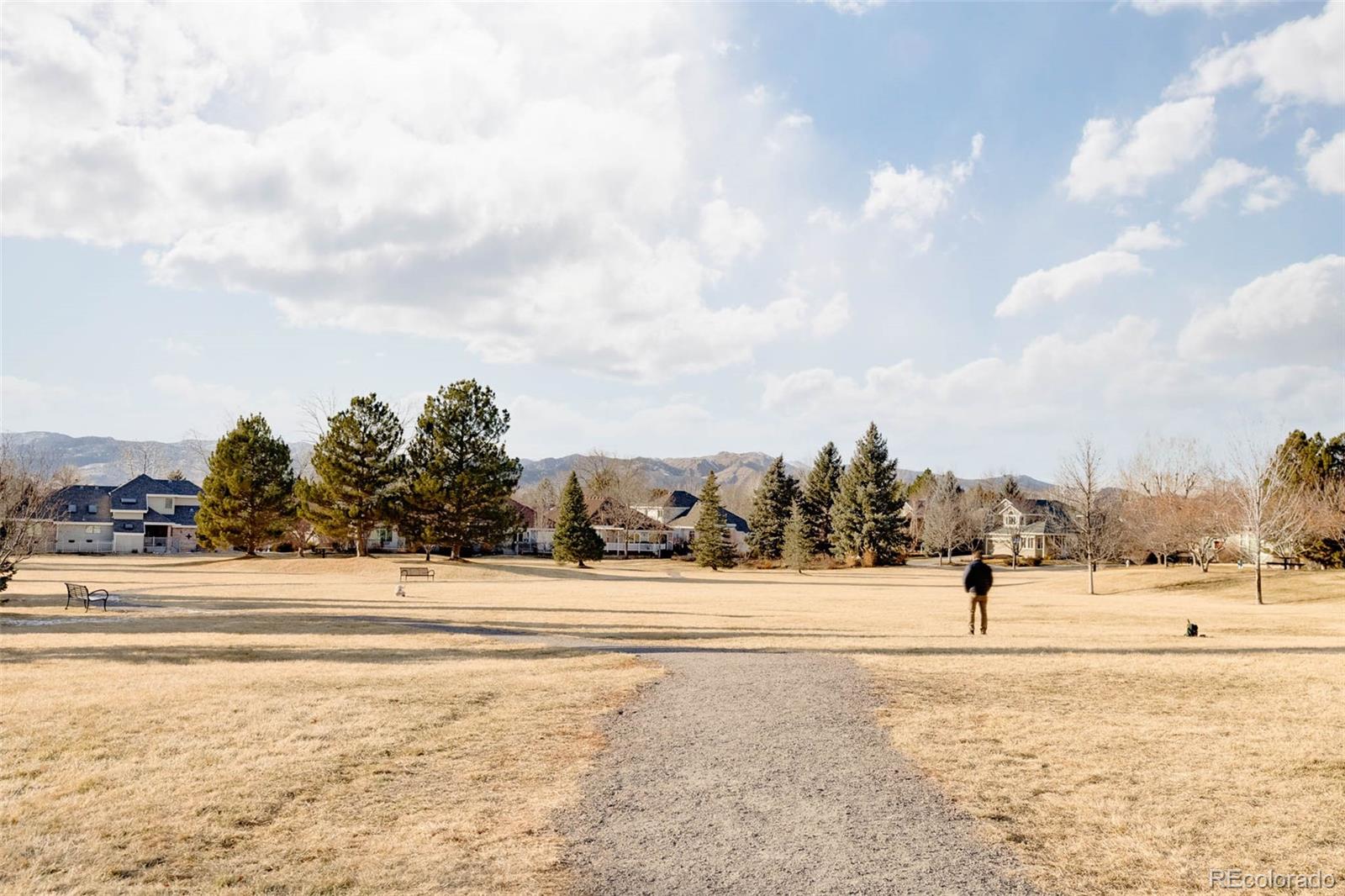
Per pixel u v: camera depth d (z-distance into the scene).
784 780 7.59
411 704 10.55
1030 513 99.88
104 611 27.53
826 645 17.94
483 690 11.58
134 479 92.69
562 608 30.41
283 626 22.91
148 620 24.36
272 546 82.38
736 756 8.32
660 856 5.93
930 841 6.18
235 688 11.70
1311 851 5.97
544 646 17.92
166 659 15.42
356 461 61.34
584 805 6.94
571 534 70.50
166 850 5.97
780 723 9.70
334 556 75.38
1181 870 5.68
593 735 9.12
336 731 9.14
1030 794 7.19
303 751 8.36
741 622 24.80
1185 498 60.59
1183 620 25.69
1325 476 53.12
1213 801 6.98
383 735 9.01
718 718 9.95
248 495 65.38
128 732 9.06
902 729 9.39
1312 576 43.31
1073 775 7.68
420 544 62.12
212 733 9.05
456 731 9.24
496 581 52.09
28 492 32.00
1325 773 7.66
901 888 5.41
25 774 7.61
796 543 73.88
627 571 68.50
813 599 37.72
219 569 57.94
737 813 6.78
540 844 6.13
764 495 90.94
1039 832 6.36
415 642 18.81
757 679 12.56
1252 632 21.34
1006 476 114.12
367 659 15.65
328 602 33.09
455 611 28.56
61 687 11.91
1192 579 45.81
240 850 5.99
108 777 7.50
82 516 87.94
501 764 8.05
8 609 27.92
